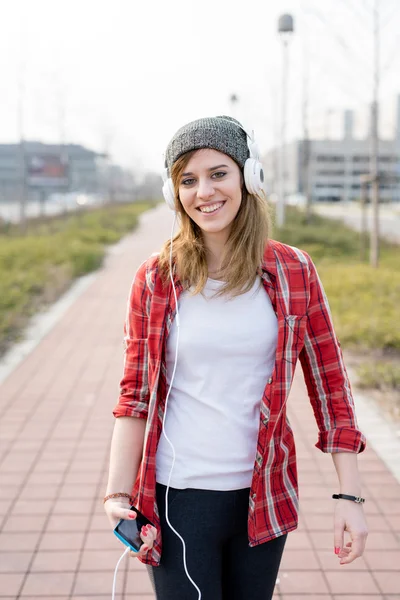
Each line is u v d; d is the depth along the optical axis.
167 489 1.68
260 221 1.72
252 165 1.68
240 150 1.69
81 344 7.97
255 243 1.69
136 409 1.73
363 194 15.52
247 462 1.68
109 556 3.24
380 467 4.31
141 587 2.99
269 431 1.65
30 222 28.55
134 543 1.58
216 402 1.68
